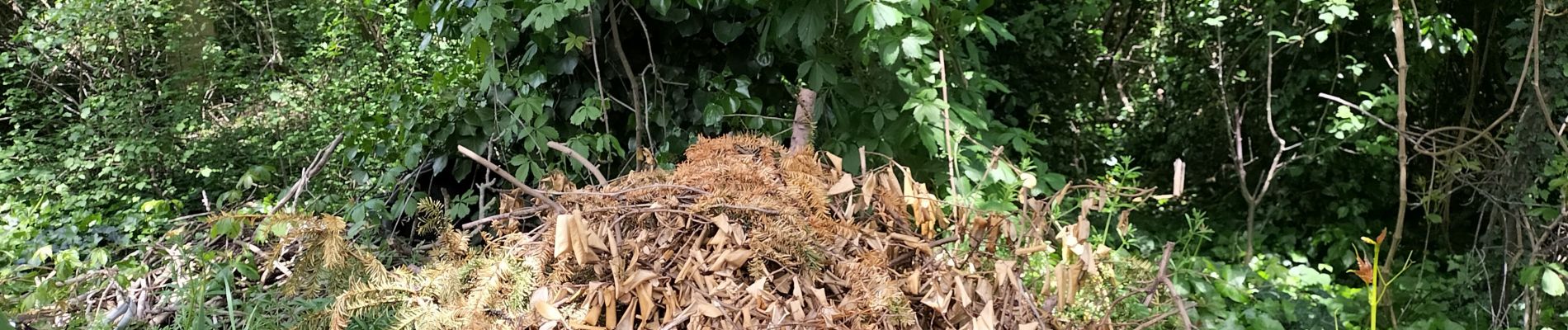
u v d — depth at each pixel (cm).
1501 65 368
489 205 210
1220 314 287
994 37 278
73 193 497
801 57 244
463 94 240
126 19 575
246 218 138
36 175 495
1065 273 127
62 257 202
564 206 134
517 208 146
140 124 546
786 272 121
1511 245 288
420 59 494
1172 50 518
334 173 373
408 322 113
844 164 242
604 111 222
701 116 232
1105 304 142
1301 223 433
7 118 566
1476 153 300
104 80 586
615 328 113
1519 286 292
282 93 582
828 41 240
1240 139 399
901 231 142
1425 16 348
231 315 158
